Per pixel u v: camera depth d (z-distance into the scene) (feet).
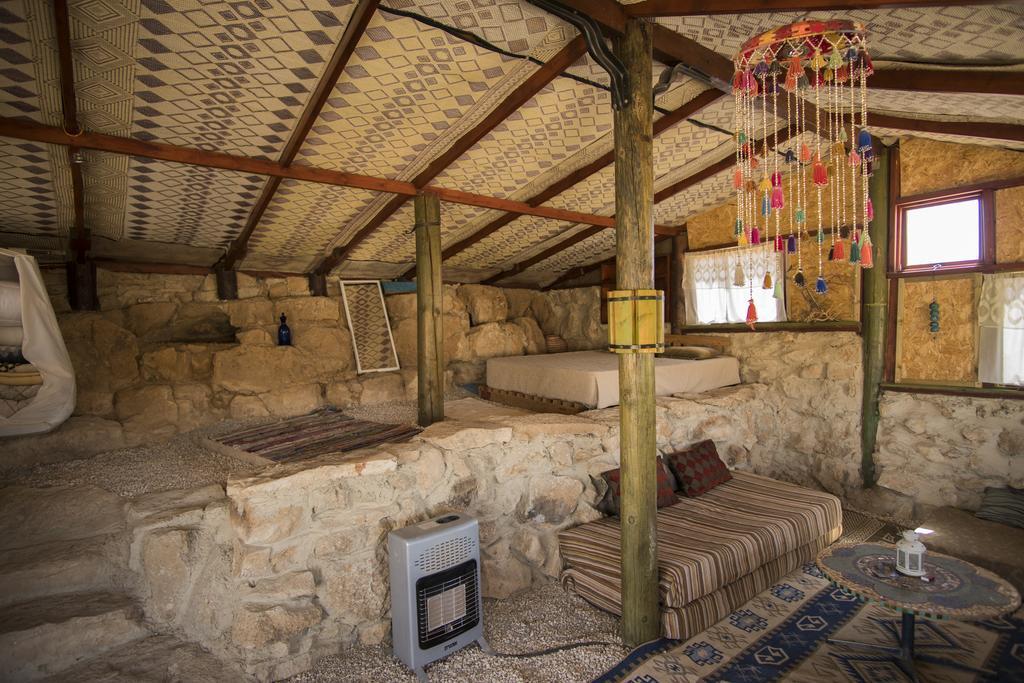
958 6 6.33
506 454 10.97
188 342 16.24
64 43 6.88
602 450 12.21
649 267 8.50
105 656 7.74
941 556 8.89
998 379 12.50
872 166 13.94
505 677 8.21
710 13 7.36
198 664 7.82
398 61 8.43
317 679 8.19
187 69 7.88
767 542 10.62
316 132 9.98
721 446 15.02
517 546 11.00
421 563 8.26
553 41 8.55
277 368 16.48
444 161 11.46
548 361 17.35
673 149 13.24
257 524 8.13
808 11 7.14
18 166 9.61
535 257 19.58
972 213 12.87
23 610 7.80
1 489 10.30
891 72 9.10
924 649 8.78
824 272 15.31
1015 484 12.30
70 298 14.10
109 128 8.99
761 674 8.16
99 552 8.71
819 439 15.55
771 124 12.34
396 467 9.46
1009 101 8.93
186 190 11.43
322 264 17.30
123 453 12.74
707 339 18.10
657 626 9.02
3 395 11.19
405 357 19.21
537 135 11.33
